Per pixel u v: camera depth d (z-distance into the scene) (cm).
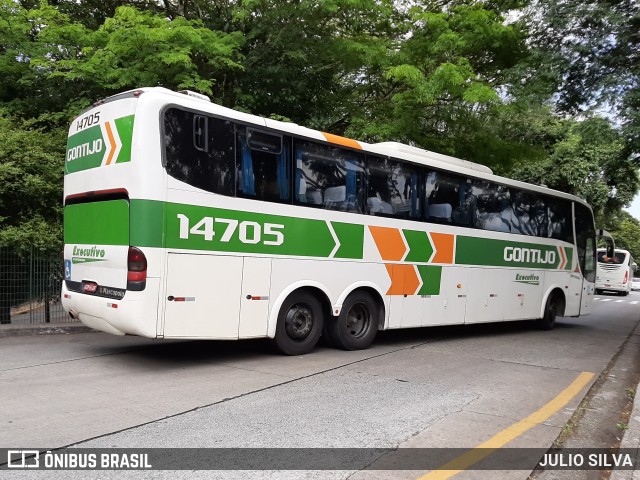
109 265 679
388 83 1439
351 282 862
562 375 777
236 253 720
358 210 875
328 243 829
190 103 693
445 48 1226
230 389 616
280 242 769
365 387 646
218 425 492
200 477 384
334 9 1202
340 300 845
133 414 518
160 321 650
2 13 1248
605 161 1434
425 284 982
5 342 885
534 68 1109
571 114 1165
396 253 930
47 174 1085
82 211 738
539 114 1539
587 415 590
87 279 721
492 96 1132
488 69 1342
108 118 693
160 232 651
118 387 614
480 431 505
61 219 1119
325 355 835
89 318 720
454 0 1371
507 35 1216
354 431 489
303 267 797
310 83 1430
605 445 500
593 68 1052
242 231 727
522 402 616
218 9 1417
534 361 878
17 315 1028
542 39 1152
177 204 666
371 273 891
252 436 467
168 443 445
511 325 1389
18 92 1396
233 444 447
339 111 1477
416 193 973
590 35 1052
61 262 1071
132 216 646
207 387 623
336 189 846
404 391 636
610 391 704
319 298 841
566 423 550
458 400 607
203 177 692
